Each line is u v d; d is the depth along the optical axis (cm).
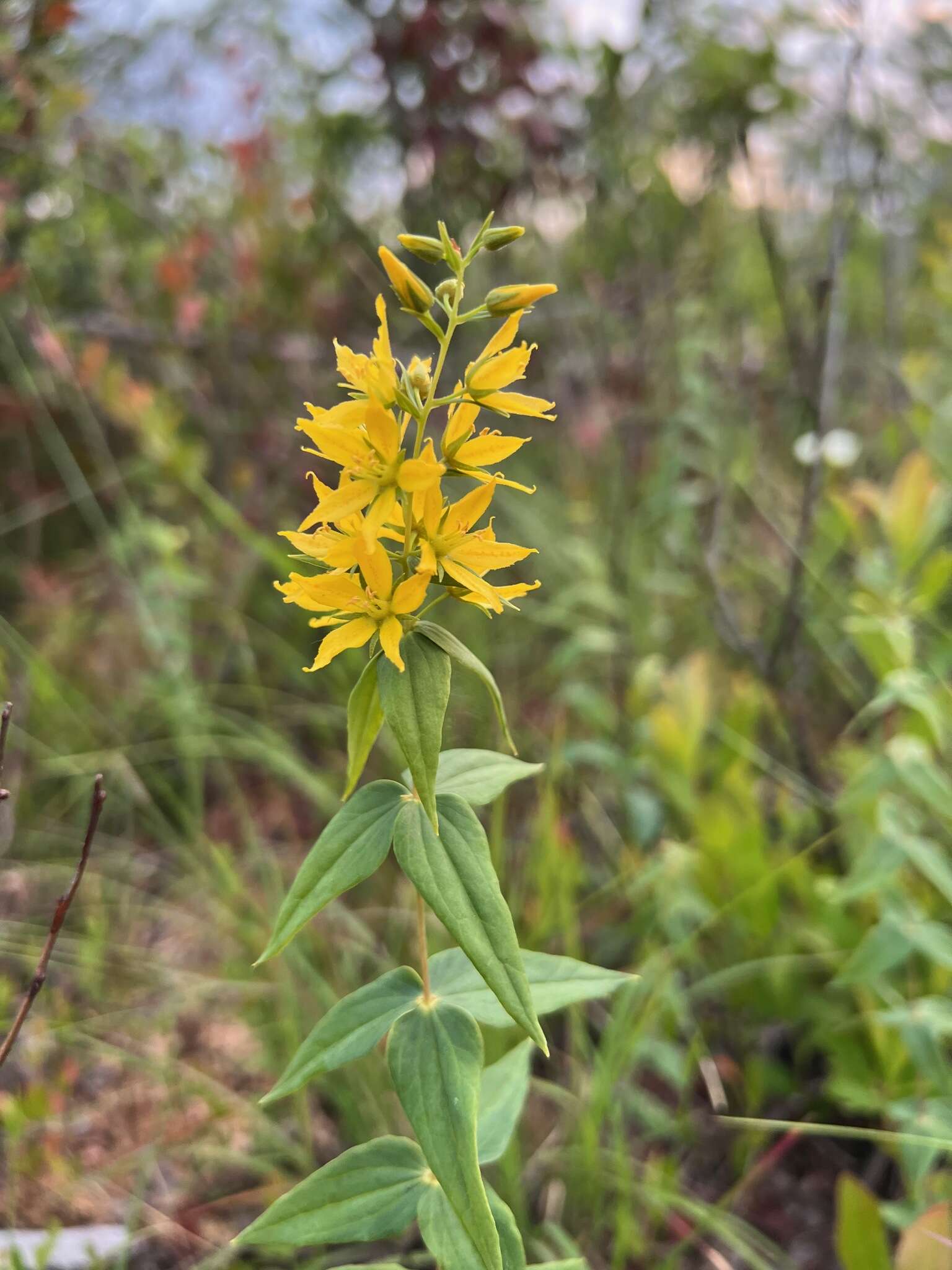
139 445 37
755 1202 21
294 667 33
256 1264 19
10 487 37
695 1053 21
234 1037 25
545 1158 21
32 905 27
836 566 33
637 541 36
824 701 32
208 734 31
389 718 12
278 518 37
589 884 28
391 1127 21
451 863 12
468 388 13
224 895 26
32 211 33
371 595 13
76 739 32
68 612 35
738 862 23
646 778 29
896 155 37
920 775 20
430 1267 19
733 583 35
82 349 36
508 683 33
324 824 31
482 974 12
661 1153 22
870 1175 21
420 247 13
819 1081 23
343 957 25
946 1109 18
